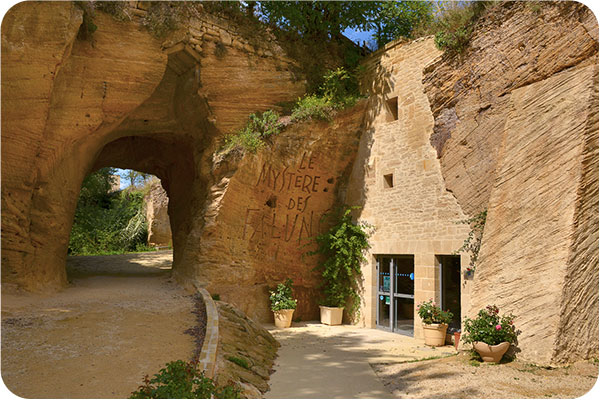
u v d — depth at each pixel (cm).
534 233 762
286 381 686
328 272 1318
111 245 2502
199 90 1205
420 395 604
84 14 989
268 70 1280
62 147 1027
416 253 1095
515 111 845
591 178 725
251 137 1206
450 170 1022
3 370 522
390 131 1222
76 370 541
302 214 1334
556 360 687
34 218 973
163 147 1638
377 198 1240
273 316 1260
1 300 826
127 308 884
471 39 995
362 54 1462
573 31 795
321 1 1340
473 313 832
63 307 849
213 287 1148
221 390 486
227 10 1215
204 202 1237
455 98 1028
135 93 1109
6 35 838
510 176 824
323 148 1308
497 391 591
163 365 579
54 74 902
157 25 1097
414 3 1430
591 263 720
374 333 1141
